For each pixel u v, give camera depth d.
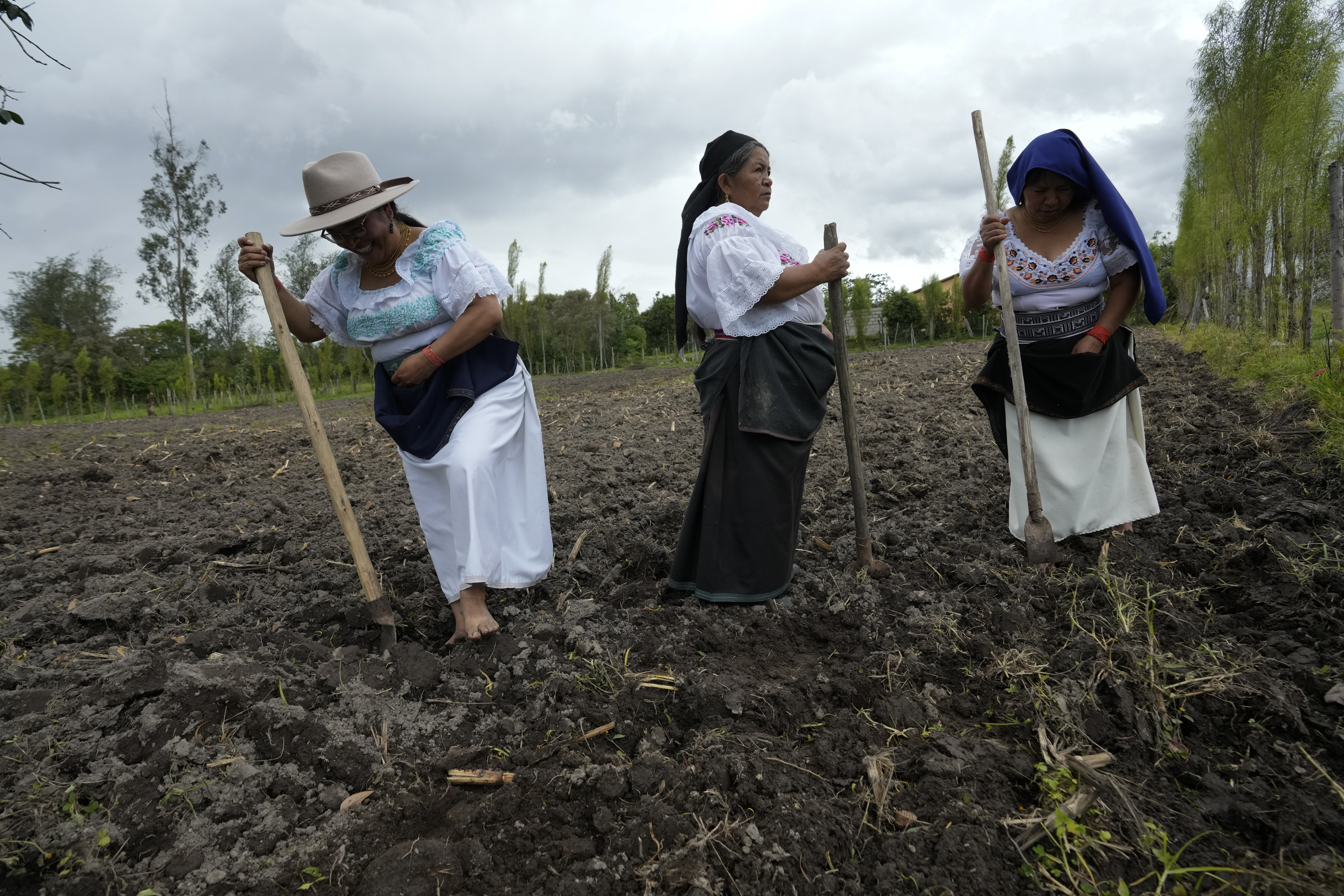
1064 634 2.64
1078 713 2.18
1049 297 3.27
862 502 3.26
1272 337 9.18
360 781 2.08
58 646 2.95
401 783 2.08
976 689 2.38
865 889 1.67
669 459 6.08
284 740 2.18
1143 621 2.66
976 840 1.74
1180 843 1.73
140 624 3.12
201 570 3.74
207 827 1.88
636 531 4.09
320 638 3.00
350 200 2.64
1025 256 3.28
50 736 2.20
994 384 3.43
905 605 2.99
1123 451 3.33
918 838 1.77
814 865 1.72
